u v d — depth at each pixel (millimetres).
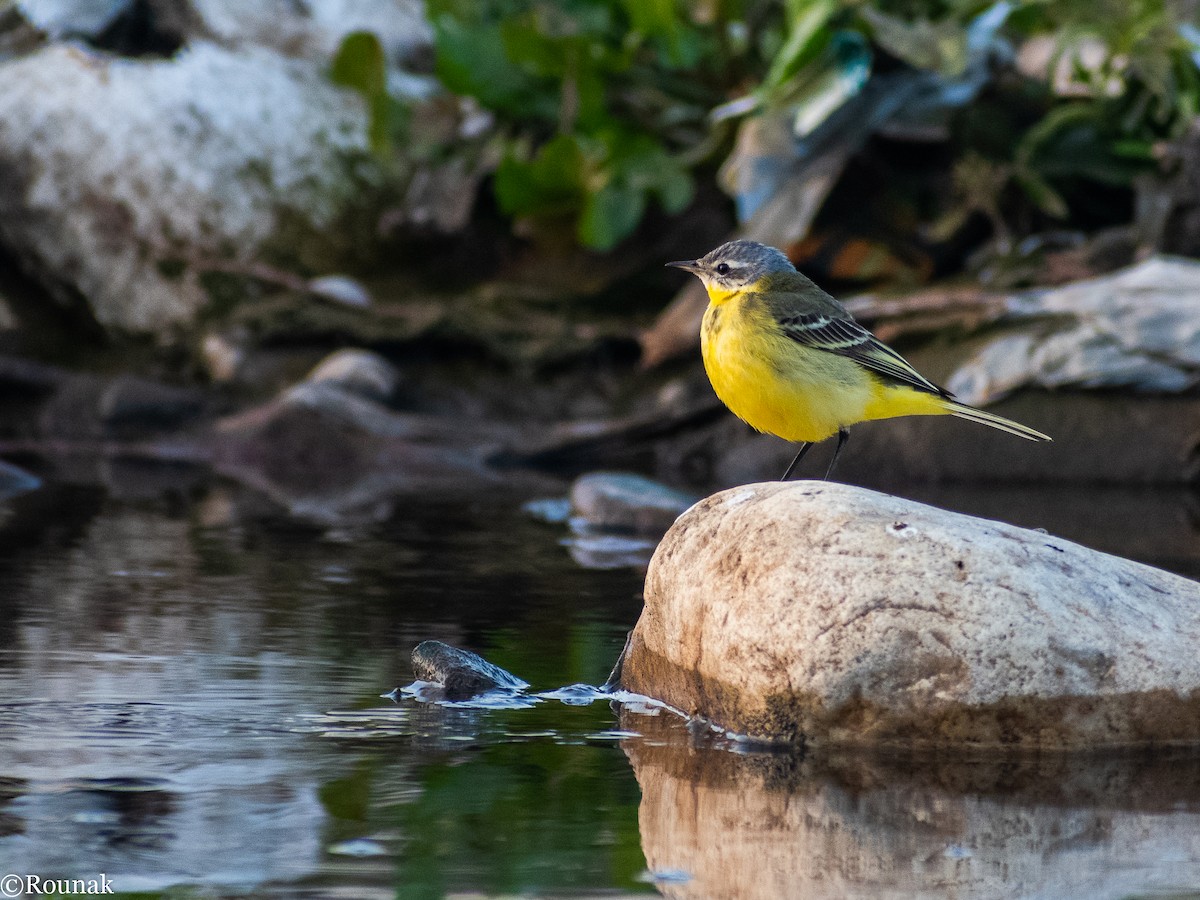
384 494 15320
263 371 18750
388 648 8219
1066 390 16203
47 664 7652
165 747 6250
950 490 15367
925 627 6371
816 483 7055
